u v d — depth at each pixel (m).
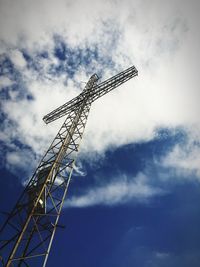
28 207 15.18
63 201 16.12
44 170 17.61
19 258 12.41
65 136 20.39
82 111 24.36
